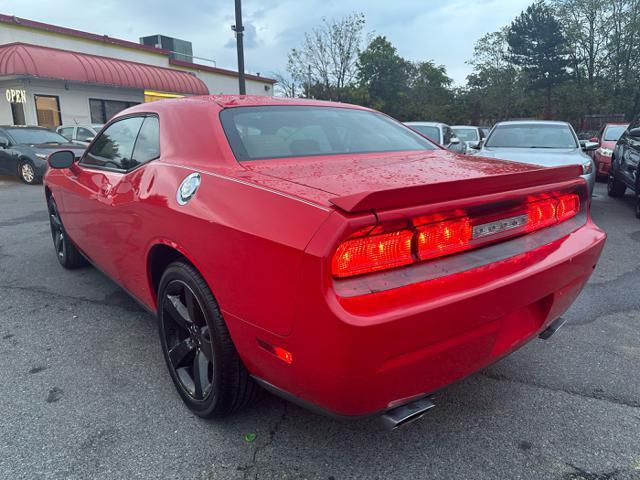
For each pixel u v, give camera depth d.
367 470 1.98
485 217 1.89
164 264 2.58
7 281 4.23
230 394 2.10
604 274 4.48
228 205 1.90
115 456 2.05
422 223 1.68
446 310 1.64
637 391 2.55
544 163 6.41
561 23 44.25
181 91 22.98
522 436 2.19
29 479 1.91
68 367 2.79
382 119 3.22
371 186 1.82
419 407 1.78
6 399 2.46
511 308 1.88
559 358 2.90
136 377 2.68
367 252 1.58
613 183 9.27
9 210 7.89
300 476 1.95
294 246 1.58
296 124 2.66
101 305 3.70
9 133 11.95
